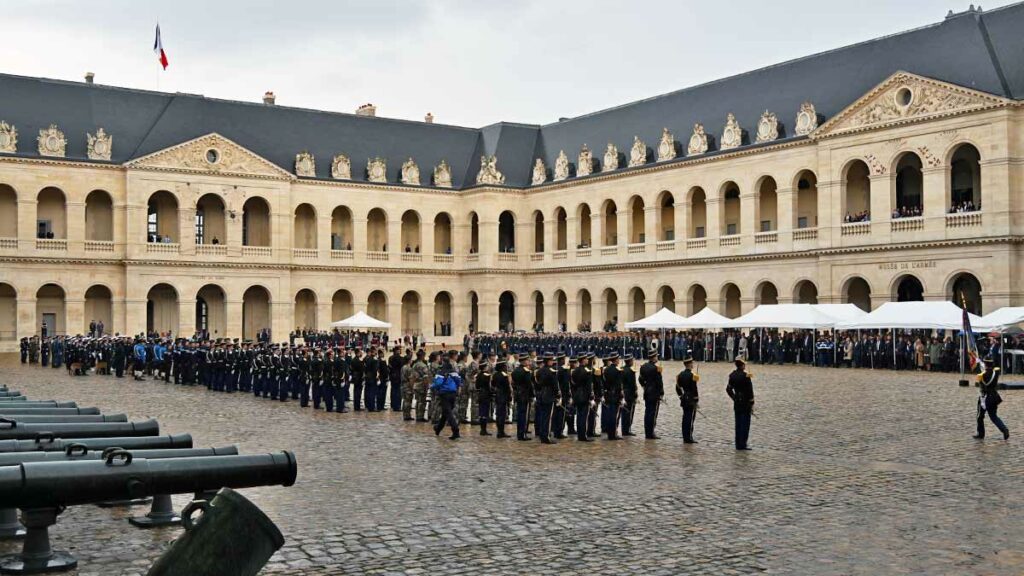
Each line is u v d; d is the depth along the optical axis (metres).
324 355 41.44
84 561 16.23
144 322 91.69
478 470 25.58
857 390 48.06
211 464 14.47
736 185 87.75
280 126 101.62
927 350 63.09
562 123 107.81
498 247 105.50
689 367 31.02
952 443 30.00
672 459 27.45
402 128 108.56
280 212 98.06
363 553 16.97
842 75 80.19
